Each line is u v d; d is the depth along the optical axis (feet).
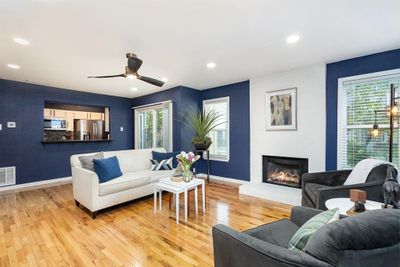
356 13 6.40
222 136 16.46
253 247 3.34
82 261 6.11
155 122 18.56
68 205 10.77
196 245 6.97
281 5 5.99
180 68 11.69
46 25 6.91
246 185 12.92
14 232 7.84
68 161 16.62
